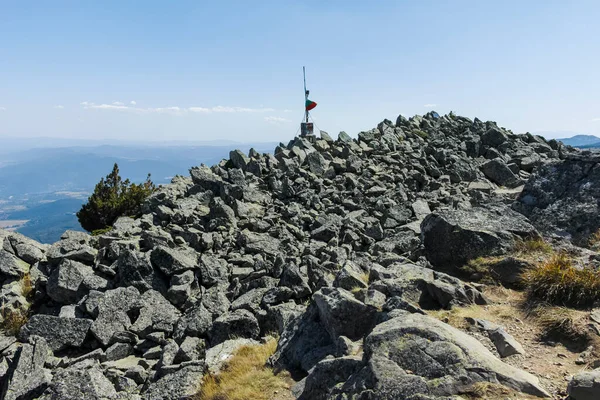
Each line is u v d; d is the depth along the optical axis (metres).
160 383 13.36
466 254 16.09
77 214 38.25
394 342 8.88
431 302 13.04
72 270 21.62
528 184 20.77
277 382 11.64
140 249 24.06
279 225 27.69
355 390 8.24
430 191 35.16
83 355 16.92
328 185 35.78
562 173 20.03
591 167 19.22
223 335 16.22
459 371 8.01
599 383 7.26
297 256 23.86
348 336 11.77
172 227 26.50
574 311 11.02
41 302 21.52
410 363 8.42
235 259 23.52
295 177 36.62
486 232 16.06
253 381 11.88
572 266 12.68
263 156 41.38
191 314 17.86
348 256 22.70
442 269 16.41
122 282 20.83
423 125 54.59
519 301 12.56
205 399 11.97
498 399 7.40
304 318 13.55
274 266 21.58
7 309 20.23
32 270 22.88
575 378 7.60
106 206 37.41
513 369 8.35
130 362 16.45
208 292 19.25
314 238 26.59
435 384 7.74
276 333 15.95
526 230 16.39
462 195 32.88
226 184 32.88
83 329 17.88
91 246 25.48
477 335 10.52
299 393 10.73
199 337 16.92
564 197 19.12
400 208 29.77
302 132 47.12
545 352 9.71
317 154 38.62
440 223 16.98
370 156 42.69
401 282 13.42
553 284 11.83
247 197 31.94
